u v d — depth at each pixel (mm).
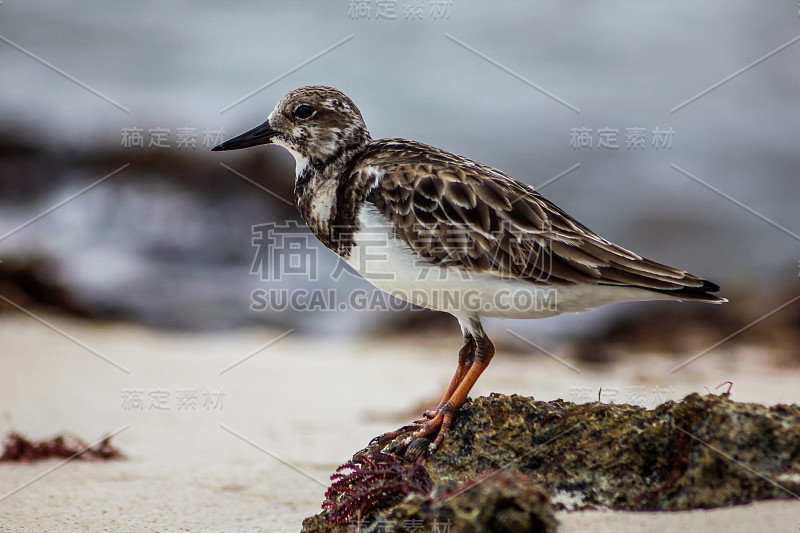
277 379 11664
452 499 4793
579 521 4992
